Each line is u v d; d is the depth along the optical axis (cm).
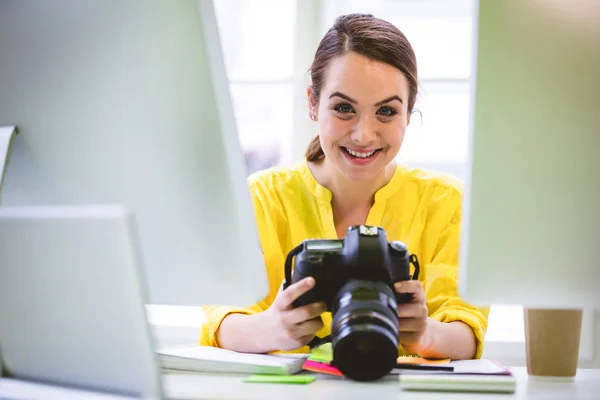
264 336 98
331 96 123
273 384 81
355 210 139
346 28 124
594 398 76
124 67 72
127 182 74
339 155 127
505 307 193
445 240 135
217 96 70
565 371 93
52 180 77
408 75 125
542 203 74
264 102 203
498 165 74
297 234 136
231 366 88
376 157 126
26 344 71
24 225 65
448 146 195
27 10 74
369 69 120
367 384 81
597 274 75
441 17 194
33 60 74
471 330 107
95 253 63
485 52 72
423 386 77
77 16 72
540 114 73
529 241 75
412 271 134
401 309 86
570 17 71
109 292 64
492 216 75
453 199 137
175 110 71
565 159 73
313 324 92
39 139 76
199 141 72
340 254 85
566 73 72
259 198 137
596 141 73
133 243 62
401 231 136
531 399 75
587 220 74
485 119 73
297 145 199
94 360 67
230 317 107
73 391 69
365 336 72
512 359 182
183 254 75
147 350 64
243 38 202
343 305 77
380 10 196
